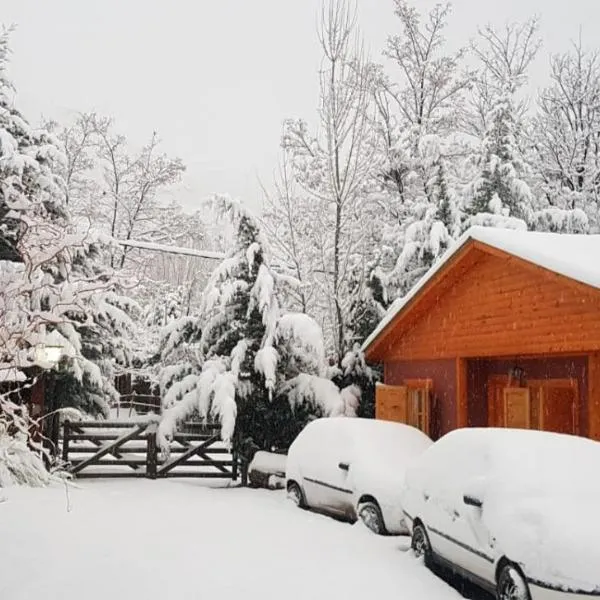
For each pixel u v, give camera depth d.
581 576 6.23
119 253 35.38
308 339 18.36
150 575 8.00
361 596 7.44
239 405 18.75
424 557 9.07
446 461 8.98
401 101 28.81
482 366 15.78
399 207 25.66
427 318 16.53
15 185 17.58
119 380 31.25
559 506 6.98
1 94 20.02
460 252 14.03
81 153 36.28
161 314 35.84
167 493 15.40
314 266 22.45
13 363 11.65
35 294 13.62
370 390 20.38
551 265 11.35
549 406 13.54
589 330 11.23
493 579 7.25
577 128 29.62
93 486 16.27
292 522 11.78
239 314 19.47
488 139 24.44
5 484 14.04
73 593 7.31
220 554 9.16
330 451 12.89
